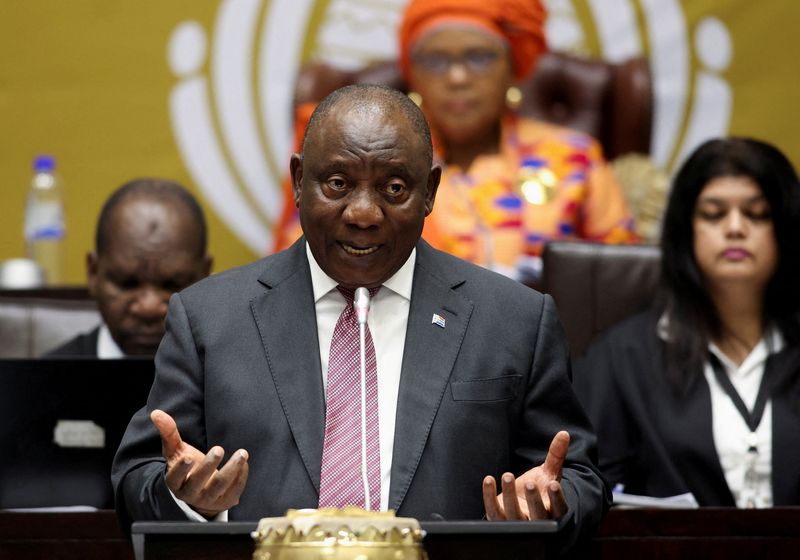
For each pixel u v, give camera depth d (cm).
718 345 1426
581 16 2152
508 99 1952
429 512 928
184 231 1471
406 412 950
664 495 1363
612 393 1414
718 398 1387
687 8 2156
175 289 1467
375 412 952
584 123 2094
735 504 1356
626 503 1226
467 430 955
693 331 1405
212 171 2155
